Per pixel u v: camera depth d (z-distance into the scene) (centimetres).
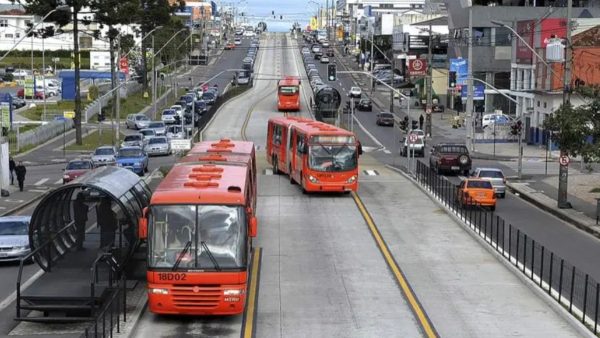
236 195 2264
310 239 3528
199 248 2223
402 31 14925
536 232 3997
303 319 2367
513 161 7275
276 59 17988
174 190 2289
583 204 4809
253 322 2330
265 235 3606
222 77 15650
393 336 2206
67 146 8350
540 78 8381
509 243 3175
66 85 12012
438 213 4212
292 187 5034
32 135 8419
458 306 2523
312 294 2652
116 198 2455
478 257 3228
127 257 2500
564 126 4381
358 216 4081
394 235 3638
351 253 3269
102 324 1995
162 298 2216
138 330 2242
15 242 3172
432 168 6475
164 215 2234
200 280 2211
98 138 8938
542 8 10938
